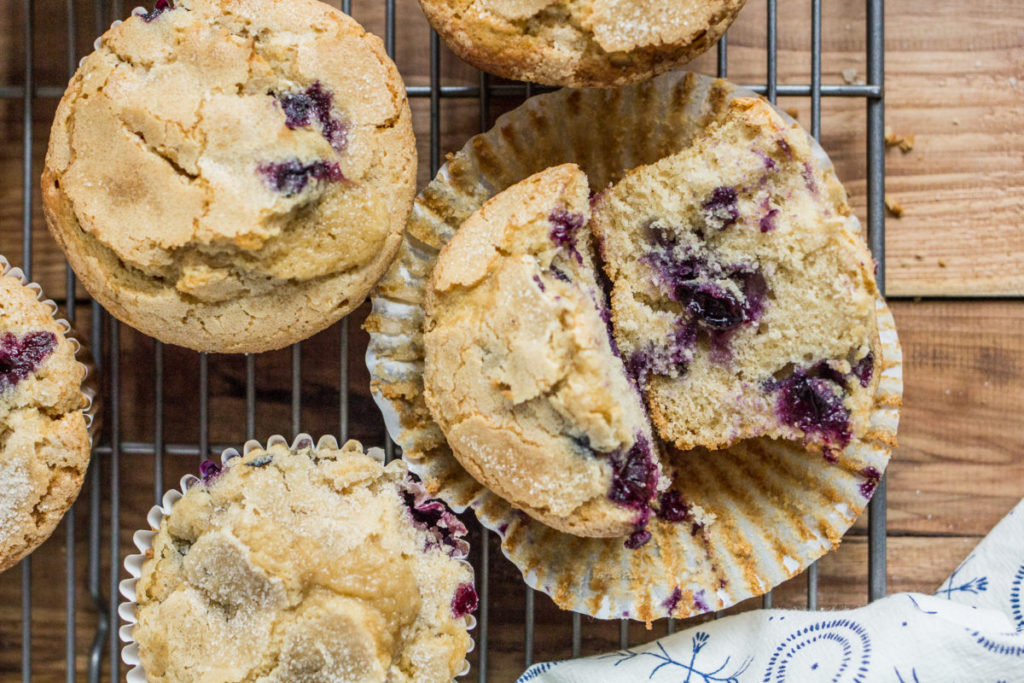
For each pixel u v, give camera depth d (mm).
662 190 452
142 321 447
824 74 482
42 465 451
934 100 484
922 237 485
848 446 460
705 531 469
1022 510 476
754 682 466
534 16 445
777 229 448
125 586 458
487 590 477
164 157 435
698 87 457
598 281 462
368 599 438
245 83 437
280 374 485
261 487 446
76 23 482
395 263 460
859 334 446
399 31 480
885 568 475
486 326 438
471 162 461
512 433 439
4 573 488
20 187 485
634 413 450
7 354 450
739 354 455
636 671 467
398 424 460
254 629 436
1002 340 485
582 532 445
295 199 434
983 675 463
